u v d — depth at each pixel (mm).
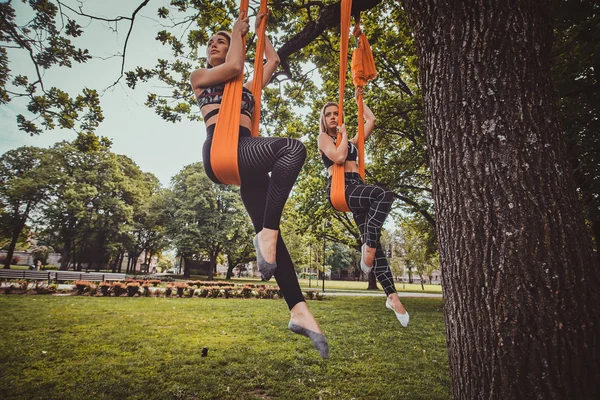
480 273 1449
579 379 1241
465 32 1626
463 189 1545
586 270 1348
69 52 4520
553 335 1283
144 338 6223
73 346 5520
